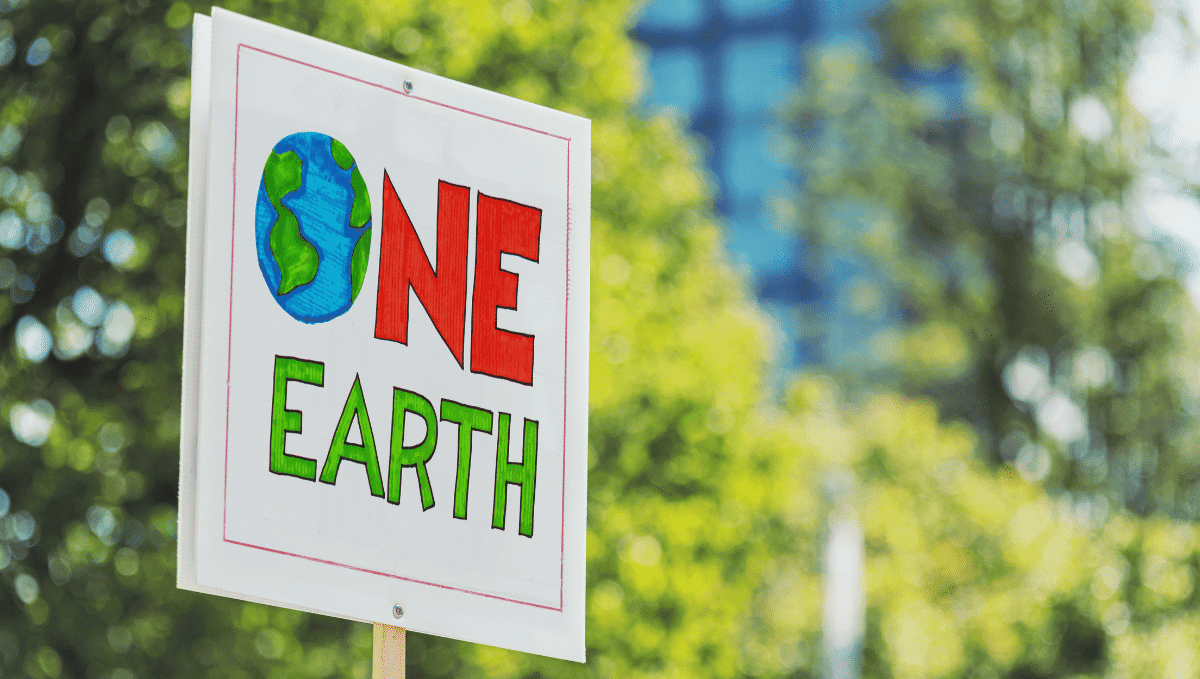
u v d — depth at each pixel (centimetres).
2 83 1323
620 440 1430
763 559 1551
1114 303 3578
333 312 389
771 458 1546
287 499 375
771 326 1770
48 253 1290
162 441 1236
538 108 435
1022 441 3681
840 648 1928
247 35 385
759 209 6203
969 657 2448
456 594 401
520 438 418
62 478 1236
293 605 373
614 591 1384
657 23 6538
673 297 1516
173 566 1227
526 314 425
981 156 4088
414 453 398
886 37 4531
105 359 1265
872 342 4200
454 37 1359
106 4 1302
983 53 4103
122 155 1277
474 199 419
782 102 4909
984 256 4016
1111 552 2581
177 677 1226
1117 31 3838
